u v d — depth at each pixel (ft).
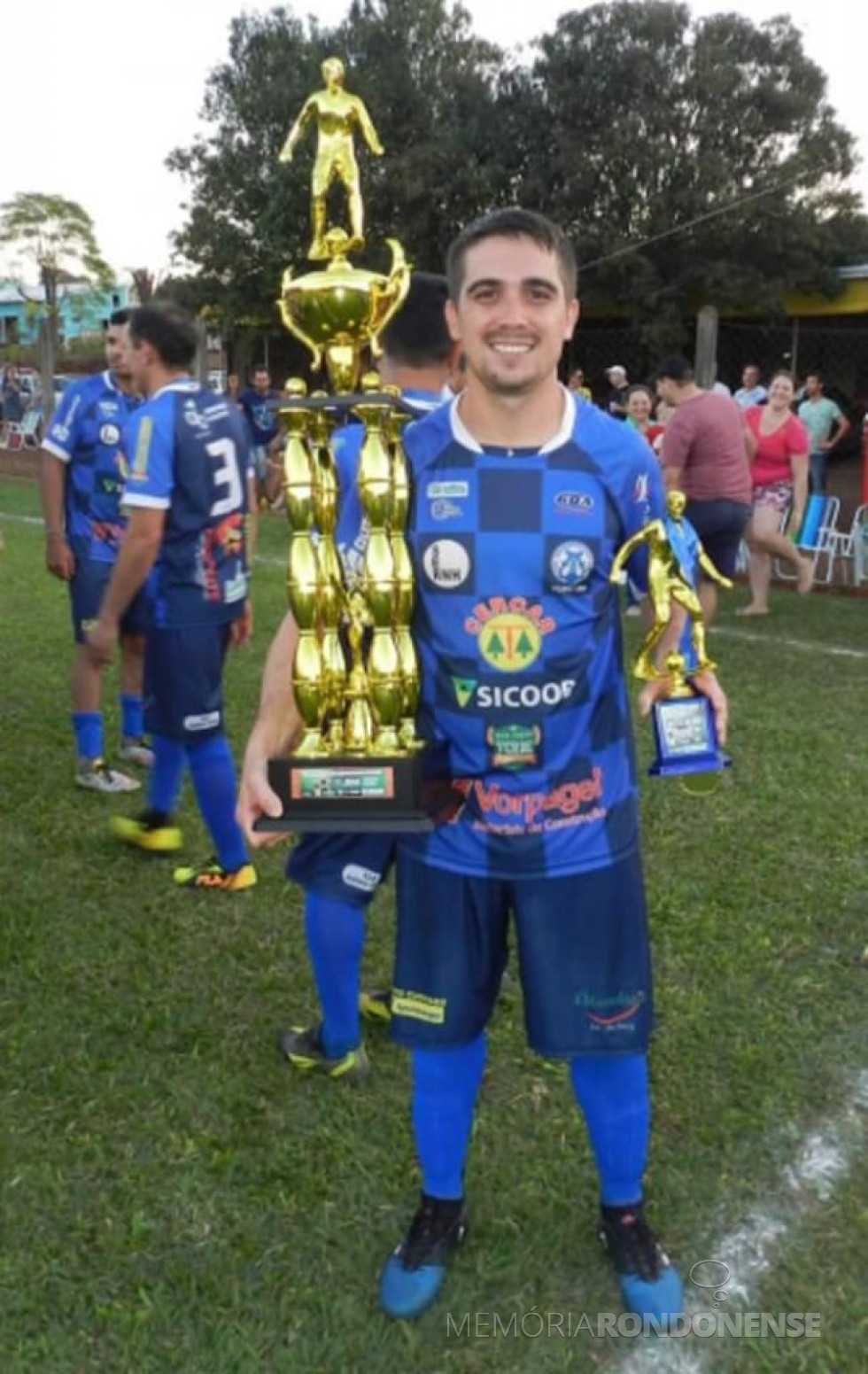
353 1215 7.41
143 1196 7.55
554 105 82.99
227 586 11.05
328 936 8.21
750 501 21.79
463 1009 6.44
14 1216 7.35
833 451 50.57
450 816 6.15
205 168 93.61
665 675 6.48
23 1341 6.45
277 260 87.20
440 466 5.87
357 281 5.76
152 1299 6.74
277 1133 8.18
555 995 6.30
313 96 6.08
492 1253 7.11
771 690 19.27
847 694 19.11
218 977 10.19
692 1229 7.34
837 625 24.90
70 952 10.55
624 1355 6.42
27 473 56.59
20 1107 8.40
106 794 14.47
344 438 6.31
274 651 6.50
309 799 6.02
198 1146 8.02
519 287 5.50
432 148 83.30
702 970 10.25
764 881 11.96
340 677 6.08
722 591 28.22
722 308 78.95
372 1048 9.21
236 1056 9.05
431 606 5.94
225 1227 7.31
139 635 12.54
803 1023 9.49
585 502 5.82
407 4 88.69
